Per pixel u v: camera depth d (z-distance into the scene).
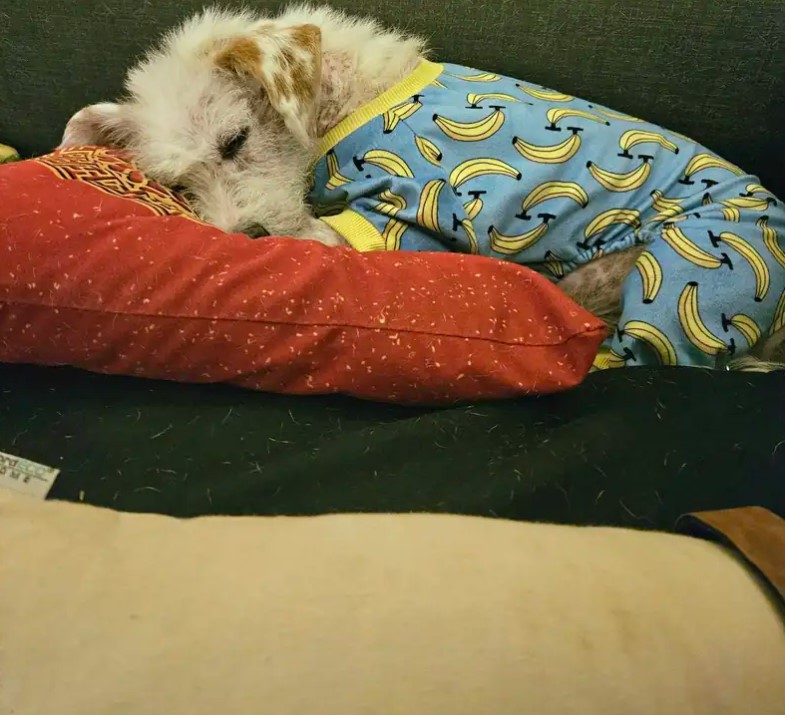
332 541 0.51
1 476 0.76
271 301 0.77
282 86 1.08
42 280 0.75
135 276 0.76
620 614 0.46
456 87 1.12
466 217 1.03
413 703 0.41
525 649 0.43
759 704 0.44
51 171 0.85
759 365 1.02
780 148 1.27
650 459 0.80
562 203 1.06
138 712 0.40
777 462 0.81
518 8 1.23
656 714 0.42
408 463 0.78
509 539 0.52
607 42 1.22
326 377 0.80
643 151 1.10
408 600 0.45
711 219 1.04
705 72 1.22
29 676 0.41
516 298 0.82
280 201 1.15
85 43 1.32
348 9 1.28
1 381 0.85
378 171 1.08
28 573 0.46
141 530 0.52
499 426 0.81
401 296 0.79
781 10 1.17
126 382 0.85
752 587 0.50
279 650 0.42
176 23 1.30
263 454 0.79
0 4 1.30
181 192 1.17
